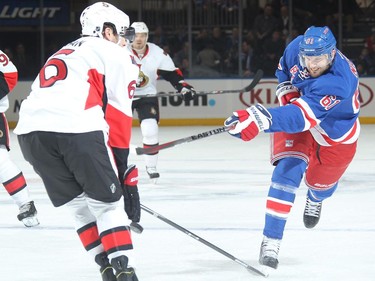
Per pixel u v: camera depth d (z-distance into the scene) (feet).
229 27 72.59
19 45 73.51
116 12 18.35
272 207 20.20
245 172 40.27
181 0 72.95
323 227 26.16
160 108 70.18
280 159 20.67
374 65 70.08
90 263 21.54
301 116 19.20
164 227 26.22
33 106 17.35
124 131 17.70
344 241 24.07
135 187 18.16
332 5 71.61
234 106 70.23
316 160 22.41
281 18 71.61
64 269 20.93
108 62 17.47
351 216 28.09
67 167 17.39
